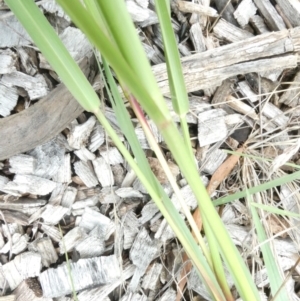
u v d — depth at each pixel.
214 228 0.50
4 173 0.66
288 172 0.69
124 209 0.68
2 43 0.64
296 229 0.68
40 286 0.66
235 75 0.66
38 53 0.65
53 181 0.67
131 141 0.58
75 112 0.64
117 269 0.67
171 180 0.54
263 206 0.60
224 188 0.69
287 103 0.68
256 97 0.68
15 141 0.63
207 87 0.66
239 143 0.69
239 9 0.67
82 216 0.68
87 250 0.67
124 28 0.47
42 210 0.67
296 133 0.69
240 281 0.52
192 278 0.68
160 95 0.48
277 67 0.65
